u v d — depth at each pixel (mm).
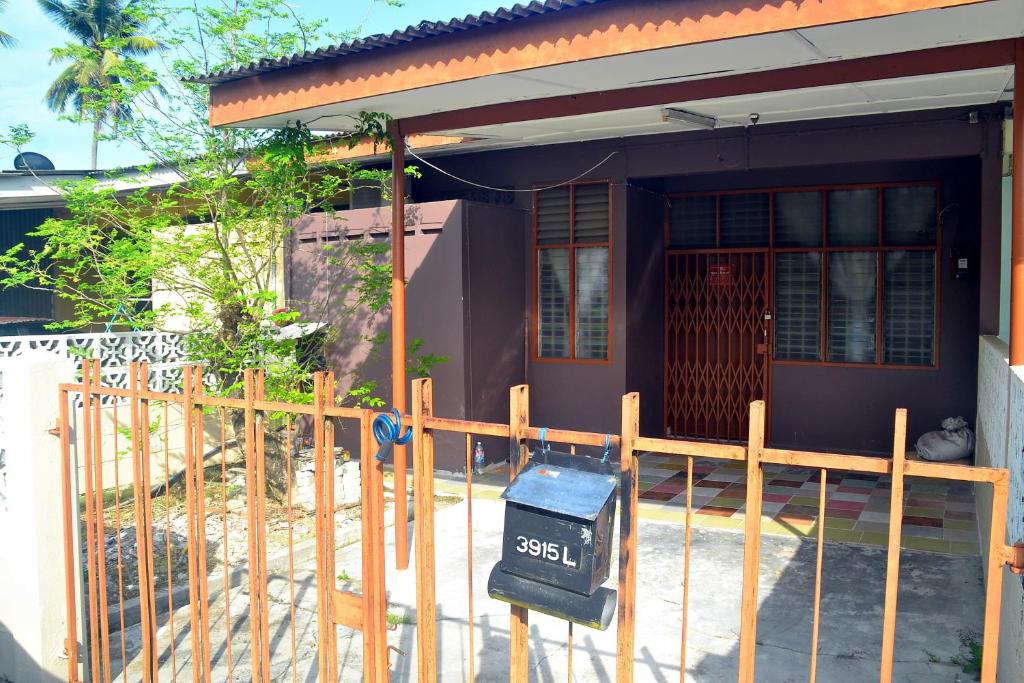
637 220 9977
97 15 32250
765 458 2236
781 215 10203
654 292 10602
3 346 7988
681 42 4367
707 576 6055
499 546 6836
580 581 2445
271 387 8266
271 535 7117
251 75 6141
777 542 6781
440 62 5230
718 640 4996
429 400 2887
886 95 7008
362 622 3117
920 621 5156
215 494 8414
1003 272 7859
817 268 10023
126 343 8867
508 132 8836
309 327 9656
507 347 9992
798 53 4602
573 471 2586
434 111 6219
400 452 6395
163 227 8539
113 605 5668
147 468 3768
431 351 9484
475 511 7867
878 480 8867
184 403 3561
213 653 5055
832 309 9969
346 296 10109
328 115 6230
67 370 4566
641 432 10219
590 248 9930
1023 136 4512
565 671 4691
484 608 5625
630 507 2439
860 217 9773
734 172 10227
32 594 4477
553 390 10234
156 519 7551
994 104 7734
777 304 10273
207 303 9945
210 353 8414
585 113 5754
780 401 10281
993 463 5406
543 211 10180
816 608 2232
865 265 9766
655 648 4906
